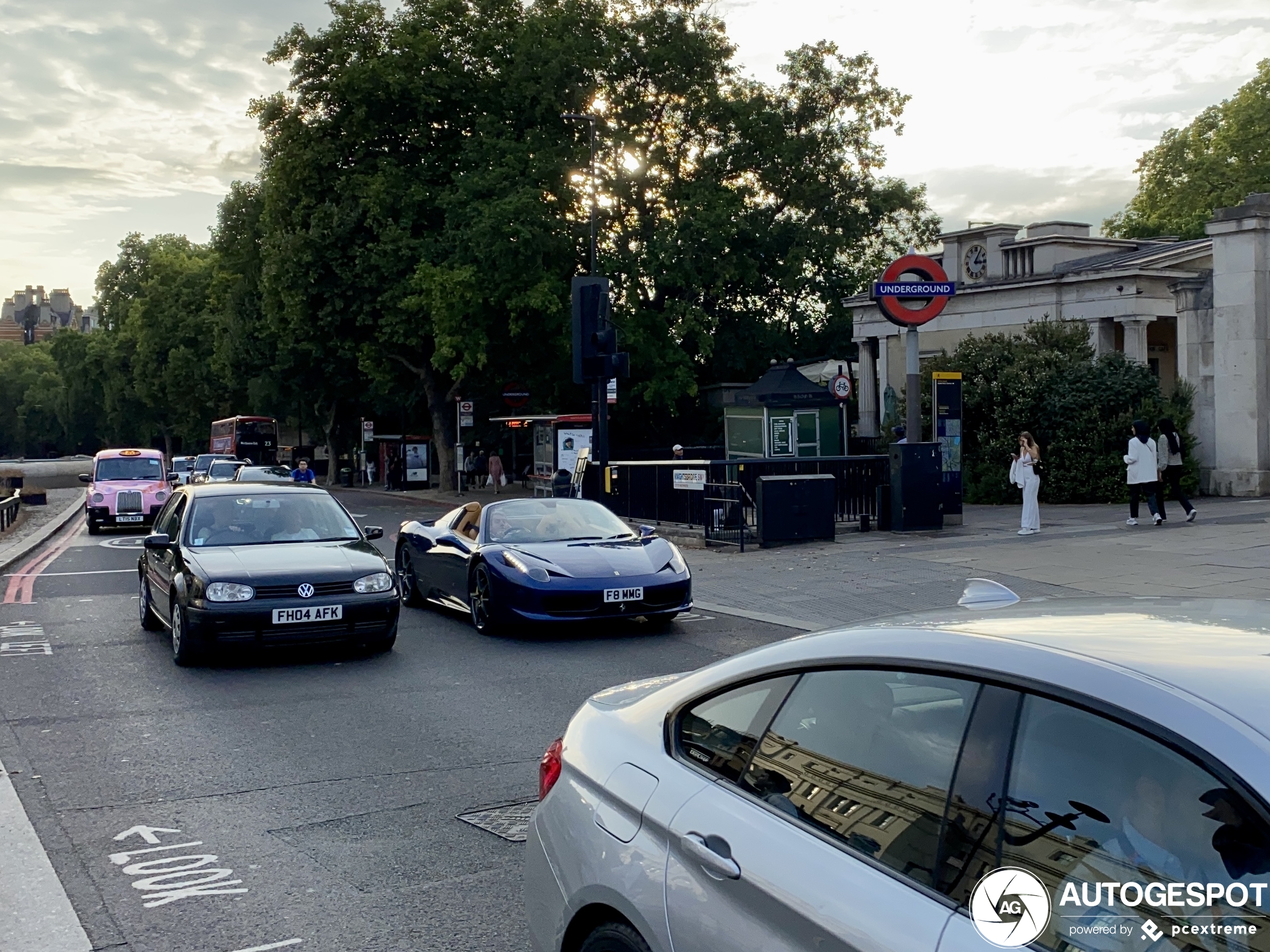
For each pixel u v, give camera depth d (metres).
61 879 4.82
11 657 10.30
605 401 20.75
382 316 37.59
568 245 35.53
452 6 37.31
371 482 56.22
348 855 5.08
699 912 2.53
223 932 4.27
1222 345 22.55
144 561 11.84
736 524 17.72
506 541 11.67
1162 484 18.02
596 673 9.20
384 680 9.07
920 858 2.21
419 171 36.88
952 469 19.12
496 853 5.07
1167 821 1.87
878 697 2.51
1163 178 52.91
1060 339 25.06
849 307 37.12
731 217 36.50
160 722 7.70
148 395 73.62
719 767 2.81
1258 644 2.22
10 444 146.00
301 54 36.69
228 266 47.34
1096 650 2.22
